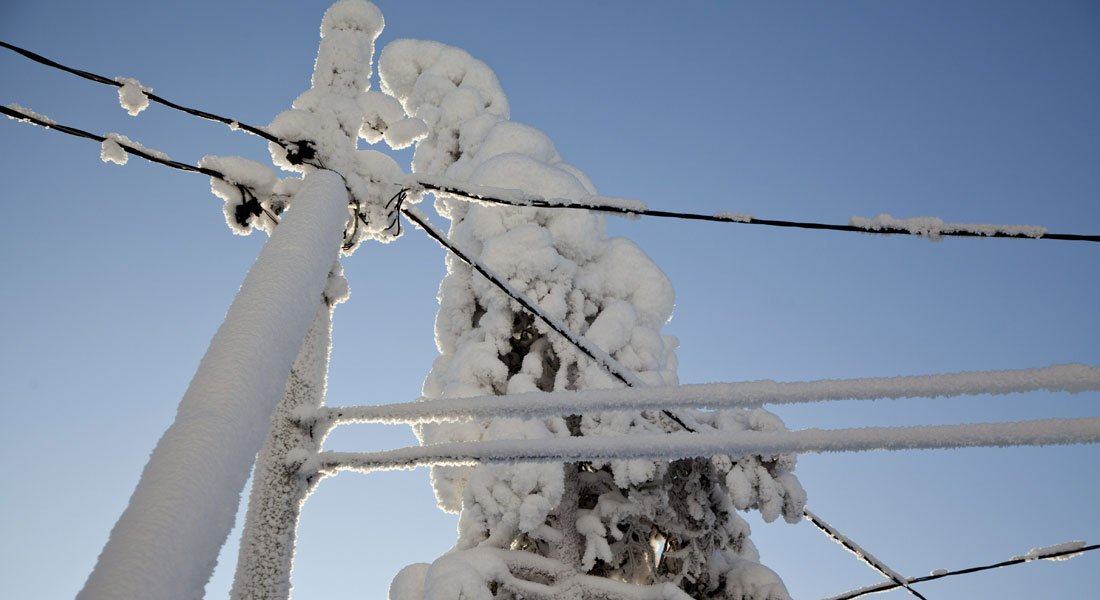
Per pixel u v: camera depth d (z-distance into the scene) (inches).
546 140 506.6
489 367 392.8
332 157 197.8
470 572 332.5
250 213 192.2
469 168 522.6
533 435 359.6
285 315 123.4
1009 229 184.7
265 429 110.0
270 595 159.8
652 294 438.9
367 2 223.8
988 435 138.5
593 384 390.0
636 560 392.2
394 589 372.2
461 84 593.9
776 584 382.3
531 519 346.3
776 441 147.3
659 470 378.0
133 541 82.0
